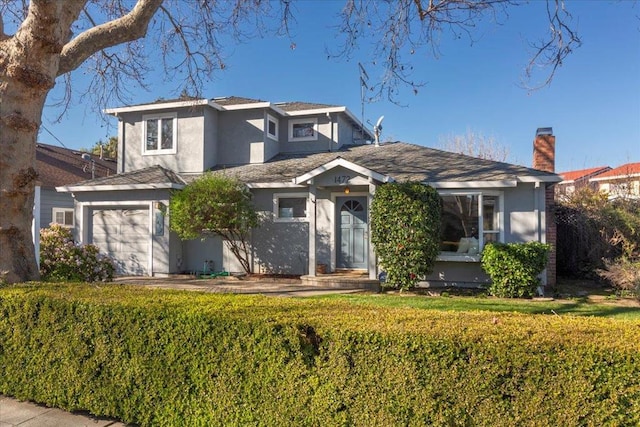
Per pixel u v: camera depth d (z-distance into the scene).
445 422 2.59
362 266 13.18
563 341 2.51
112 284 4.90
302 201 13.71
